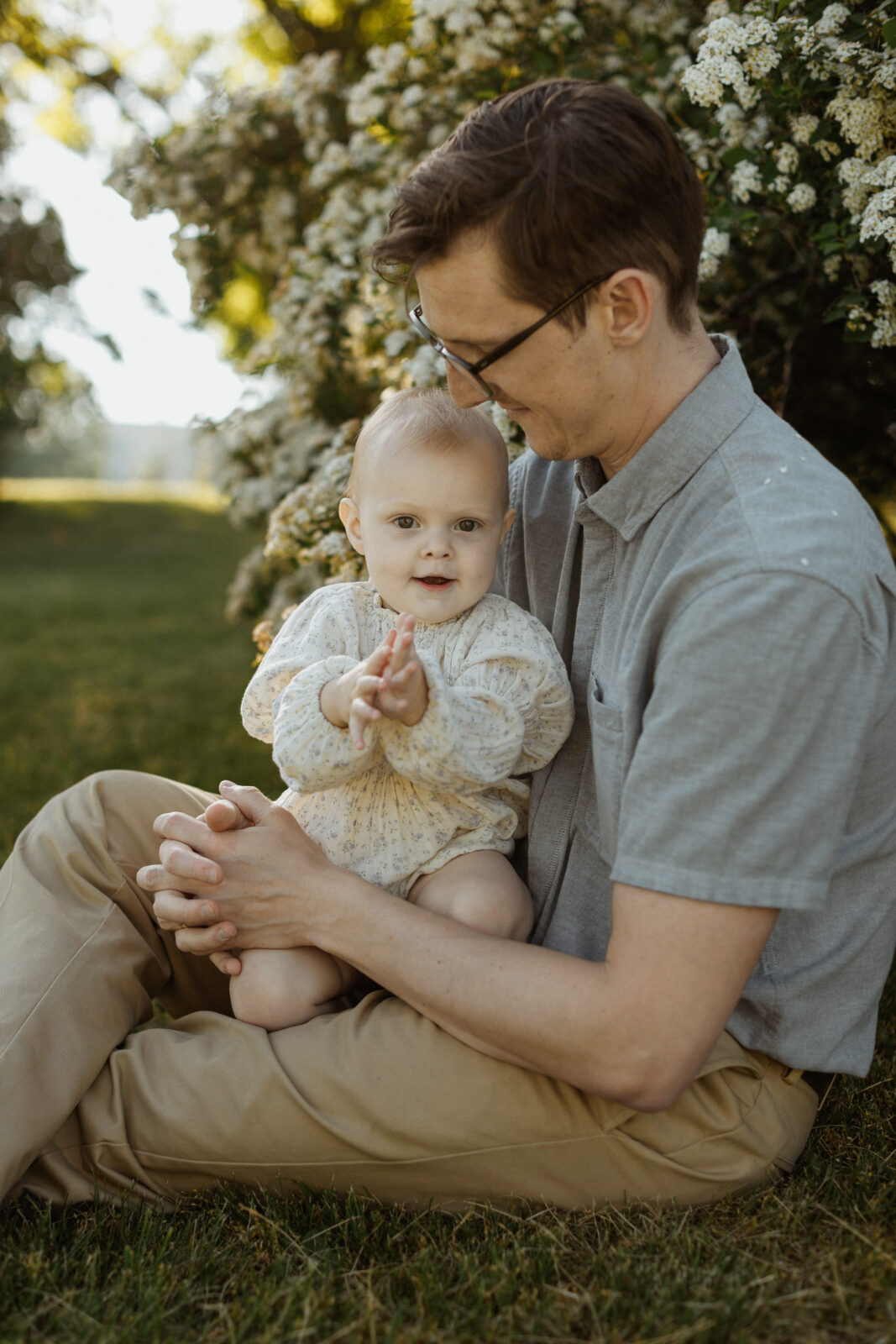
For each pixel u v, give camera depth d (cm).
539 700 157
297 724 150
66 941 156
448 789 151
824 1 204
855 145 208
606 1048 127
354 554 243
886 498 339
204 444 386
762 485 134
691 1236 136
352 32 509
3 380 1362
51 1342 123
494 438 164
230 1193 149
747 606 124
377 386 316
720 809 123
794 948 145
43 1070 146
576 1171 144
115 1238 143
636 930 126
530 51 288
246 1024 153
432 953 141
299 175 374
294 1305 127
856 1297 125
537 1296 127
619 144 128
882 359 266
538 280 129
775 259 257
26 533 1355
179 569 1105
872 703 128
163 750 423
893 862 148
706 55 208
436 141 296
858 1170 152
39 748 432
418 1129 142
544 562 175
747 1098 146
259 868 152
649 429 145
